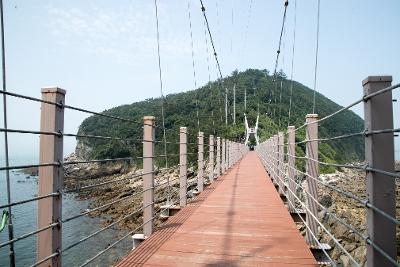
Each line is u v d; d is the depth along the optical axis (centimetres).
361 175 3266
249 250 277
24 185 4000
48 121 176
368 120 149
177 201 493
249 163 1541
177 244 292
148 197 323
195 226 360
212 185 721
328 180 2730
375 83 147
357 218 1322
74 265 1093
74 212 2089
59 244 177
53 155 175
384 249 143
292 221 385
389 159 145
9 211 157
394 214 143
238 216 411
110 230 1548
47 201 175
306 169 286
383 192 145
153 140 326
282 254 267
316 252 274
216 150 909
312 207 280
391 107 146
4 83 167
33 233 153
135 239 315
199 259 255
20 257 1181
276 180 679
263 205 487
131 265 241
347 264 898
